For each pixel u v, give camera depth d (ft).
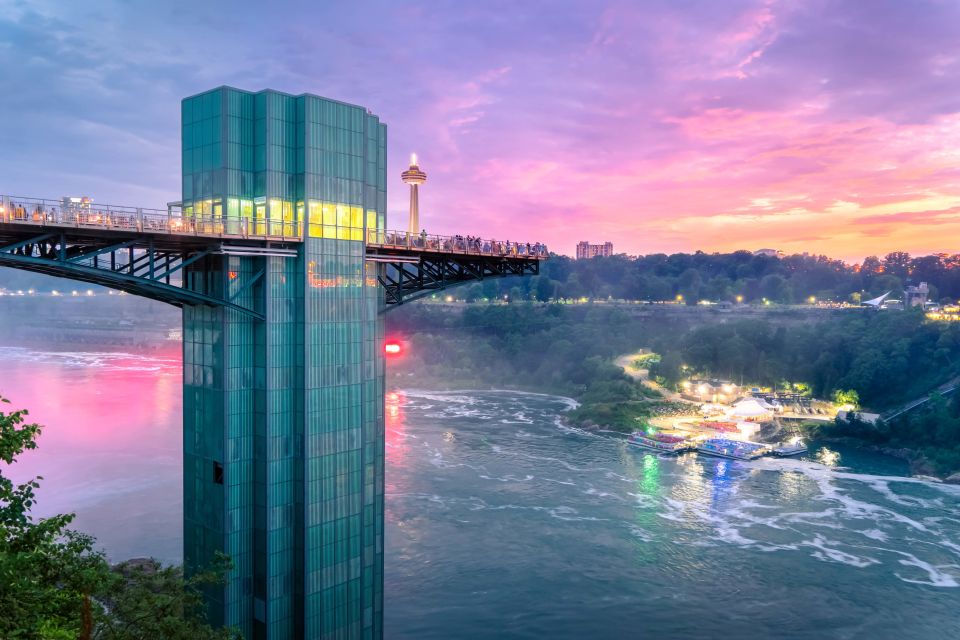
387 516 298.56
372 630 178.81
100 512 299.79
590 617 216.13
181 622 101.35
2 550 66.69
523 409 567.59
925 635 207.82
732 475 370.12
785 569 249.75
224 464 152.05
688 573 246.47
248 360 154.61
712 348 633.20
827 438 465.06
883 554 263.70
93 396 575.38
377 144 176.24
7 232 121.49
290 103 156.35
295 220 157.89
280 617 157.89
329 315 161.07
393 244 177.17
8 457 68.64
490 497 325.21
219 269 150.51
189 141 158.81
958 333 536.42
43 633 64.28
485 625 210.79
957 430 410.11
